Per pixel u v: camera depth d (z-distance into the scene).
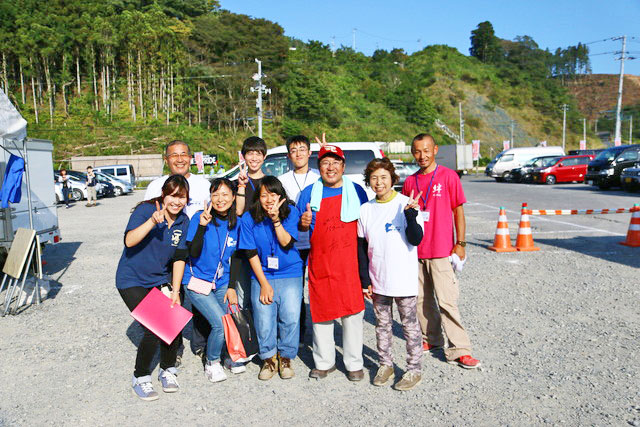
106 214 17.94
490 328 5.05
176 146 4.46
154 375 4.19
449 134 100.62
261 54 83.06
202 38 81.69
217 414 3.45
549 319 5.29
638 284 6.64
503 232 9.17
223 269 3.95
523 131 117.62
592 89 186.50
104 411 3.52
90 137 58.94
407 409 3.44
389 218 3.66
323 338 3.95
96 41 70.50
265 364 4.07
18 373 4.21
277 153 7.46
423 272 4.28
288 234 3.78
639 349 4.40
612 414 3.29
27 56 65.31
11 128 6.83
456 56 137.38
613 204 15.97
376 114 96.50
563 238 10.48
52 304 6.38
